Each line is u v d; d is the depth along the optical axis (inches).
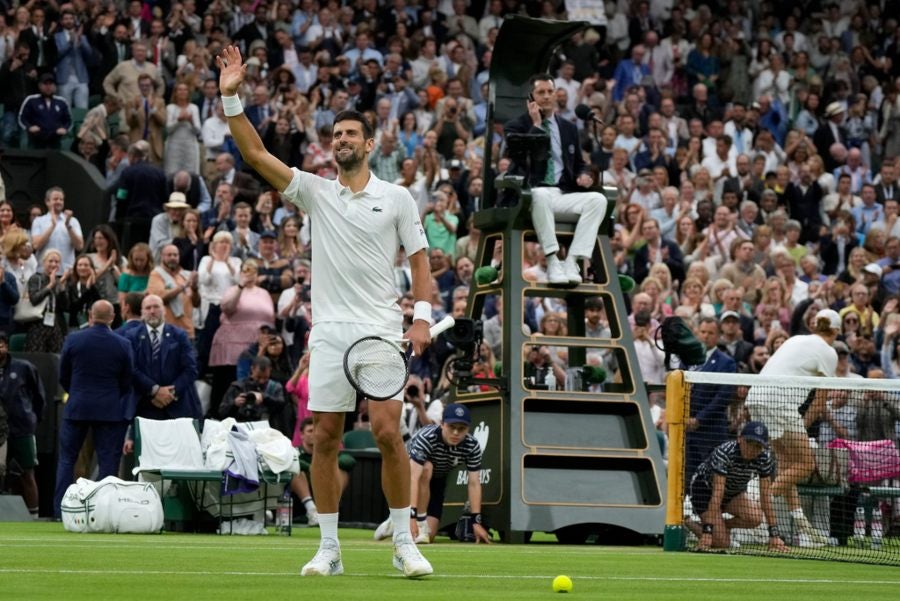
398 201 480.7
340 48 1534.2
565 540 840.9
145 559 546.3
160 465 834.2
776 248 1337.4
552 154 856.9
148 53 1405.0
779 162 1601.9
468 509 801.6
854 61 1829.5
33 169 1310.3
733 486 734.5
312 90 1454.2
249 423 864.3
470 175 1362.0
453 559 597.0
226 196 1218.0
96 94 1396.4
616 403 834.2
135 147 1243.8
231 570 496.4
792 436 763.4
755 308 1299.2
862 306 1240.8
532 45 885.8
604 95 1598.2
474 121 1523.1
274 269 1140.5
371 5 1603.1
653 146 1497.3
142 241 1235.2
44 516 1024.2
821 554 693.3
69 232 1160.2
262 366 936.3
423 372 1106.1
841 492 761.6
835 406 806.5
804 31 1859.0
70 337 922.1
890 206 1512.1
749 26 1831.9
